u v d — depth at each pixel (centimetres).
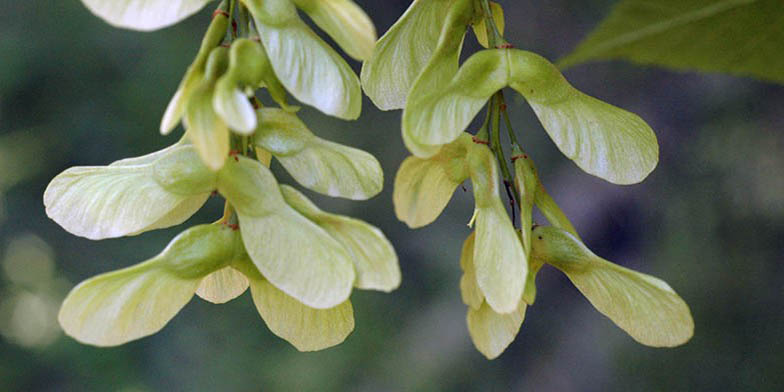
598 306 37
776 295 98
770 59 41
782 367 97
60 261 159
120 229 36
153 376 146
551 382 113
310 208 35
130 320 35
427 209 38
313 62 35
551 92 36
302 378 133
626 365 107
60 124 147
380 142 129
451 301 128
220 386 140
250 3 35
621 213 107
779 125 96
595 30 41
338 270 35
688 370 101
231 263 36
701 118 102
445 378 122
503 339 37
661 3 40
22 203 156
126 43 145
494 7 38
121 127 146
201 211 140
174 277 36
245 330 144
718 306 100
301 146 35
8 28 147
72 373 158
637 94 108
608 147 36
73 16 147
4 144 149
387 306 131
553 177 116
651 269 103
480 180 37
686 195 102
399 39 38
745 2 40
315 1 35
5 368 165
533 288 37
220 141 34
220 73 35
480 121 90
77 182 36
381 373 128
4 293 170
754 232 98
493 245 36
